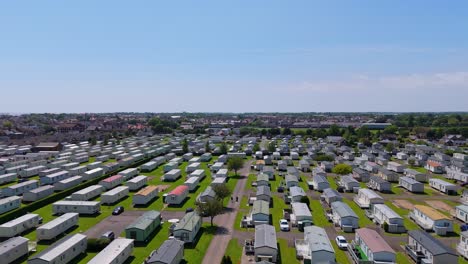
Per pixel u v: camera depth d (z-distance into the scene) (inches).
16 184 4160.9
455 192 4082.2
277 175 5064.0
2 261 2074.3
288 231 2746.1
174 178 4697.3
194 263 2165.4
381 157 6314.0
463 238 2399.1
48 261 1945.1
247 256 2272.4
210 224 2891.2
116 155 6653.5
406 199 3836.1
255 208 2984.7
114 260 2006.6
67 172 4771.2
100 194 3846.0
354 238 2605.8
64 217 2792.8
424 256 2187.5
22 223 2716.5
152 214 2842.0
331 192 3602.4
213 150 7386.8
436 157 6461.6
